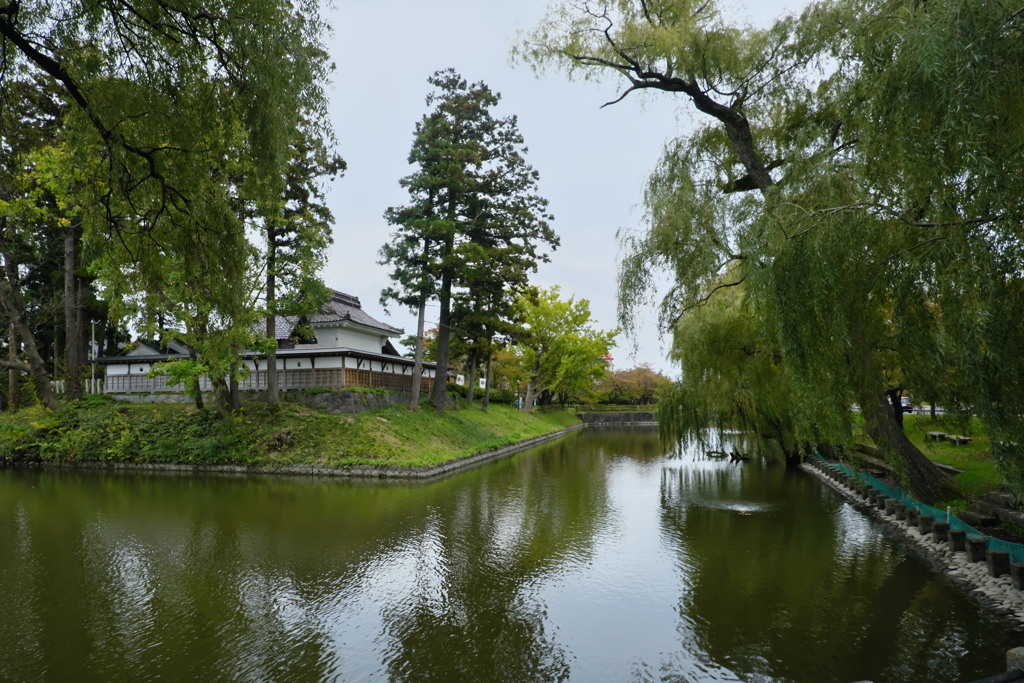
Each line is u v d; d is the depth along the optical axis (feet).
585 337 162.81
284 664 23.58
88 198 29.48
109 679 22.29
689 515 51.29
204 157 29.68
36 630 26.84
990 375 20.97
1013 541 34.17
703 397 64.59
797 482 70.54
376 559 37.76
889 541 42.11
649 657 24.31
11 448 84.33
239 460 77.87
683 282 39.11
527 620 28.14
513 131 104.42
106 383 106.73
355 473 74.33
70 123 27.20
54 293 109.70
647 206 41.57
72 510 52.65
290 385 96.63
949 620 27.43
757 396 62.90
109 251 31.32
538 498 59.31
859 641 25.44
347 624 27.66
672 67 41.81
